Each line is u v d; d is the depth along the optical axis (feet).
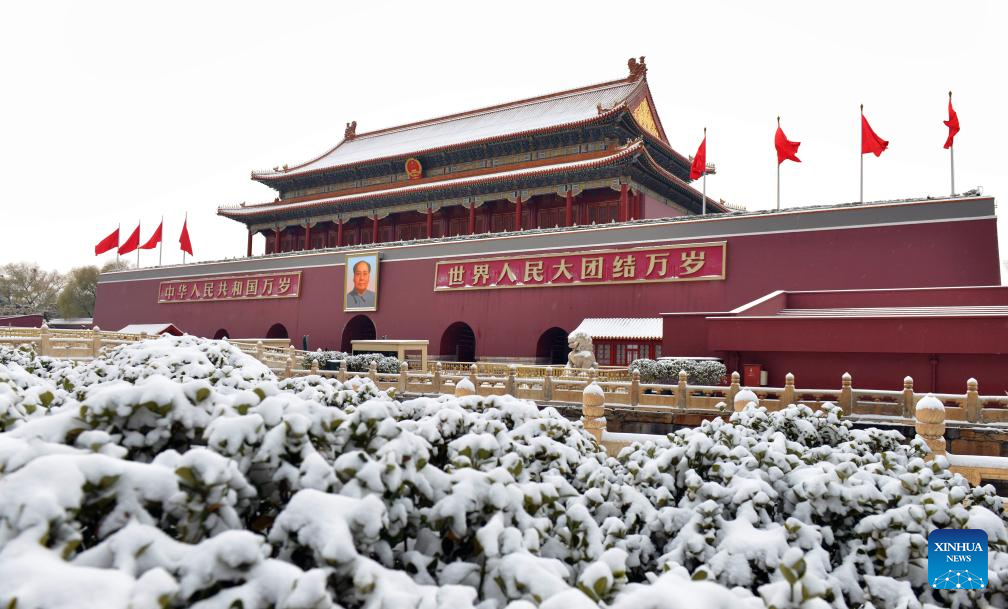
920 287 102.42
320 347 179.63
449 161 192.03
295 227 229.04
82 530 12.08
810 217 114.83
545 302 144.25
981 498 23.73
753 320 87.04
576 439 24.81
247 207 226.79
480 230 190.19
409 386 83.20
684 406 65.51
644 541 18.76
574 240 142.41
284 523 12.42
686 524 19.19
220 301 205.26
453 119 224.53
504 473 16.61
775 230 118.11
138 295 230.89
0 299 391.86
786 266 115.96
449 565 14.74
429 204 187.73
